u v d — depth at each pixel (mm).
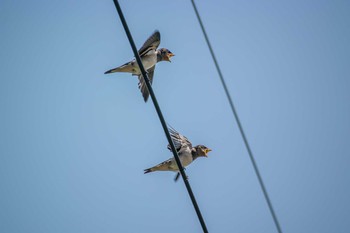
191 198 11312
